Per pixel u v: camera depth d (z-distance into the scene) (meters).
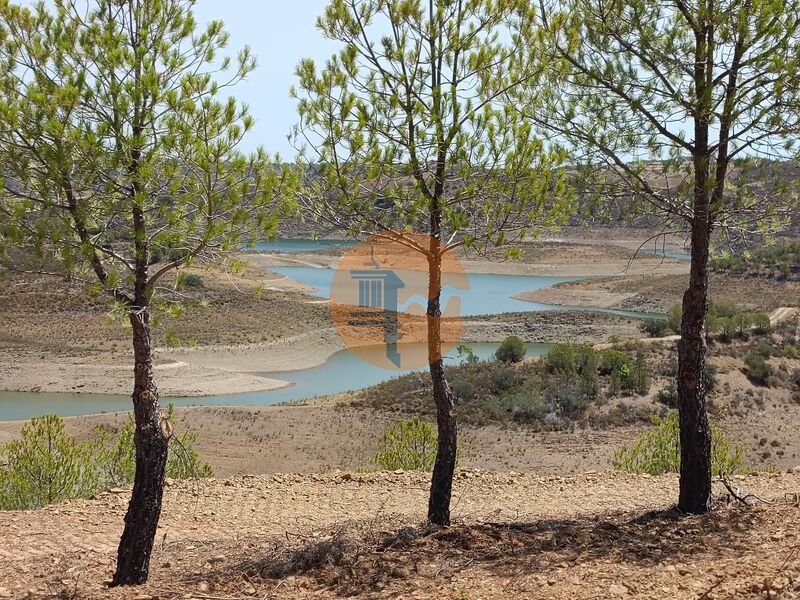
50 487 12.49
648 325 62.84
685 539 7.43
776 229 8.32
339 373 49.97
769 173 8.02
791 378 38.12
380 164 7.64
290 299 68.38
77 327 55.69
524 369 39.81
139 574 7.34
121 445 13.77
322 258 109.19
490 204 7.89
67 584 7.44
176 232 6.71
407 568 6.98
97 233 6.94
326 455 28.75
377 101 7.74
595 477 13.66
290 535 9.45
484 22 8.05
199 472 14.51
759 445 30.67
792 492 10.40
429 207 8.09
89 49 6.47
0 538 9.61
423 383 38.03
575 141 8.27
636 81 7.91
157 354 50.00
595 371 38.56
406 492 12.68
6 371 46.12
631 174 8.15
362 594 6.42
